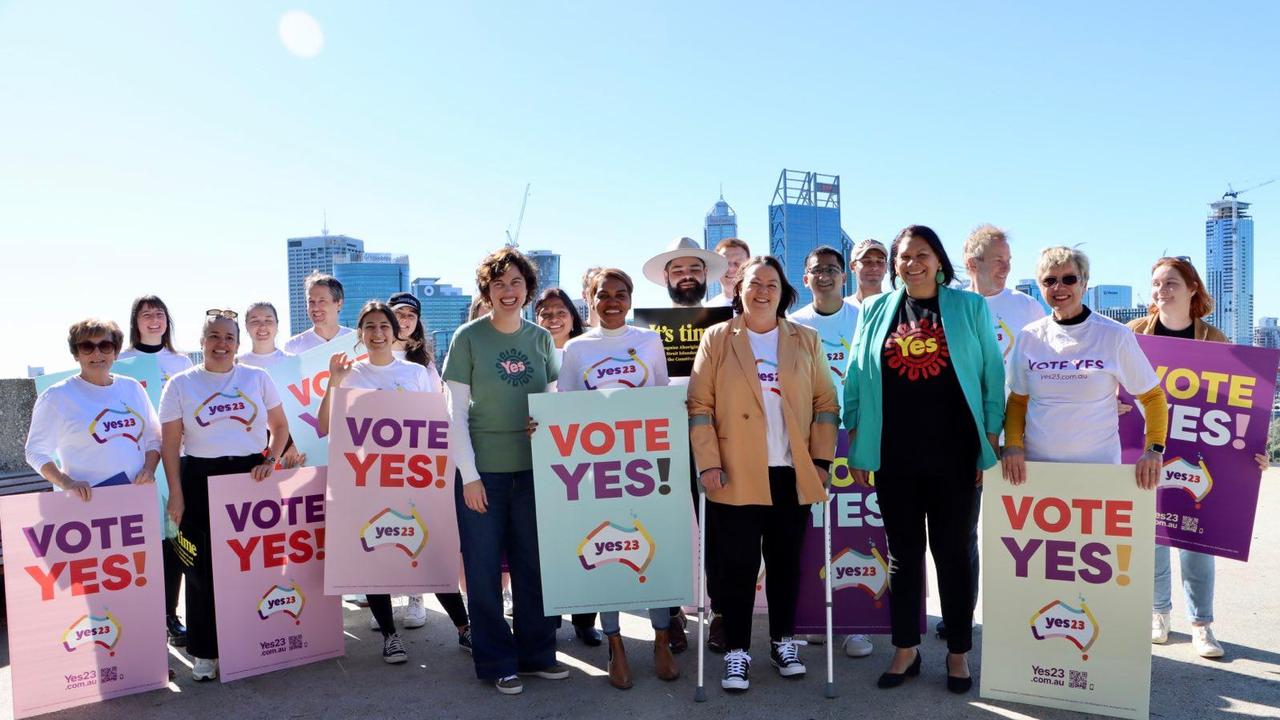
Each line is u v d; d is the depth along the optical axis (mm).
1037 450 3611
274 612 4109
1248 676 3678
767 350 3781
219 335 4098
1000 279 4594
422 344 5141
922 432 3543
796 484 3678
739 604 3721
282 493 4160
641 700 3645
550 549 3775
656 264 5266
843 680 3824
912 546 3645
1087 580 3418
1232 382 3834
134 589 3885
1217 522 3840
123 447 4020
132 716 3633
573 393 3809
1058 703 3439
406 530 4176
